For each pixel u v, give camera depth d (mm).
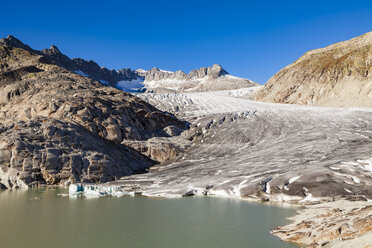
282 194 43031
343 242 21172
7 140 59594
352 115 90000
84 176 60031
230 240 26109
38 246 25094
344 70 126000
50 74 123750
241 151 76312
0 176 57344
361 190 40219
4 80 118750
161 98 155500
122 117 86188
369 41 138875
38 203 42938
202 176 59156
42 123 67875
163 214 36062
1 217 34719
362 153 56562
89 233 28562
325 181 43094
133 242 26016
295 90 140125
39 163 58938
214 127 95312
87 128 74375
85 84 115250
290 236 25781
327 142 67875
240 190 46719
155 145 80500
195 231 28969
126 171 67625
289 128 86250
